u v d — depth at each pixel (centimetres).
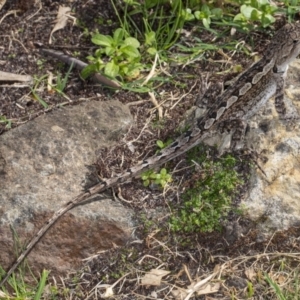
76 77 738
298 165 611
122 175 612
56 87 724
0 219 596
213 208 607
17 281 594
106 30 778
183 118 678
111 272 599
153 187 630
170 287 588
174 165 644
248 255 598
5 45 766
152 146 659
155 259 602
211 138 647
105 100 708
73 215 597
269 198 601
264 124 640
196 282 588
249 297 575
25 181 619
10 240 593
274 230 595
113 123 667
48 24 786
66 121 667
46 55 759
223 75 713
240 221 602
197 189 621
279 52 635
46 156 638
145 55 750
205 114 636
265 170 611
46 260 597
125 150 655
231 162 626
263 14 743
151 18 780
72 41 770
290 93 660
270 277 585
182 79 720
